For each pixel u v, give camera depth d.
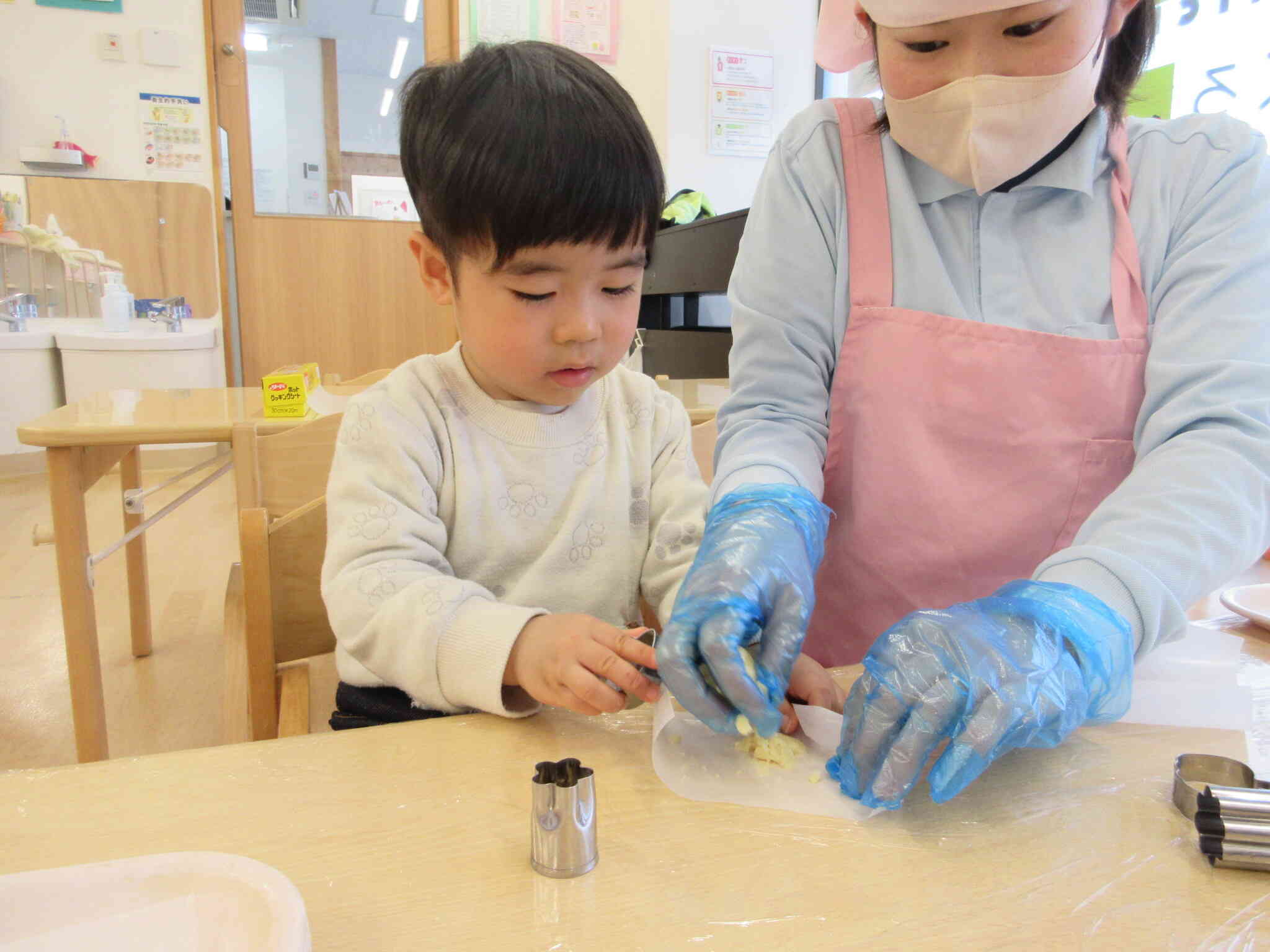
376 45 3.91
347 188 3.99
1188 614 0.89
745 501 0.67
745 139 4.43
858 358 0.84
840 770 0.51
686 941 0.37
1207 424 0.68
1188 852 0.44
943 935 0.37
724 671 0.52
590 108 0.64
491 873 0.41
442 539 0.77
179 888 0.34
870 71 0.87
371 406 0.79
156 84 3.67
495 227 0.62
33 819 0.44
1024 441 0.80
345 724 0.78
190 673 2.04
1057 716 0.50
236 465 1.51
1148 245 0.79
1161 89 2.12
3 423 3.62
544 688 0.57
